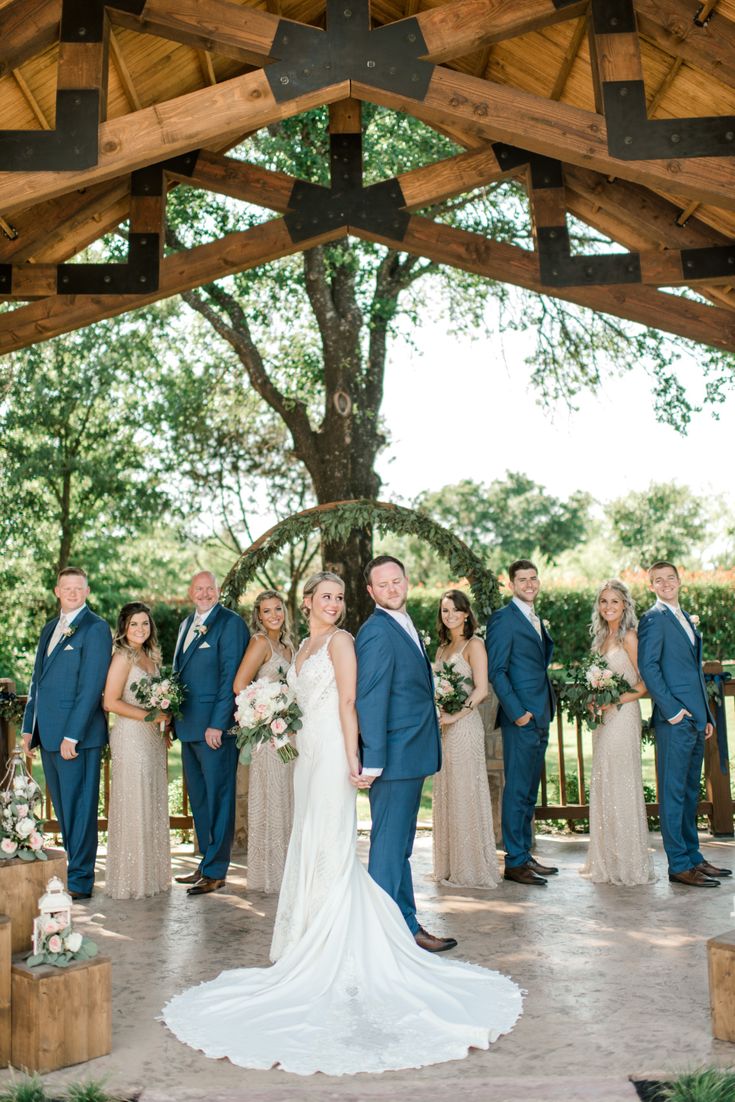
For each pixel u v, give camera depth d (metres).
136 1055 3.31
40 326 6.13
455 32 4.67
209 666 5.76
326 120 11.65
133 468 14.85
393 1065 3.16
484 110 4.67
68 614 5.61
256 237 6.15
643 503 25.77
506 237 12.68
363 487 13.03
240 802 6.83
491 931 4.76
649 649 5.56
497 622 5.86
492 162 6.15
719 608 15.24
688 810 5.77
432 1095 2.95
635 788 5.67
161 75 6.16
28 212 6.07
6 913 3.52
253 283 12.53
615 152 4.67
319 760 4.06
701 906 5.12
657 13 4.76
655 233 6.21
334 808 4.00
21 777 3.76
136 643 5.70
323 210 6.17
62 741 5.43
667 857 5.93
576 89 6.25
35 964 3.27
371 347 13.18
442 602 6.02
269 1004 3.64
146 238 6.14
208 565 21.34
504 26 4.68
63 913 3.34
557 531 28.97
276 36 4.65
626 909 5.11
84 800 5.53
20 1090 2.87
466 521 29.94
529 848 5.89
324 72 4.62
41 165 4.50
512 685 5.82
